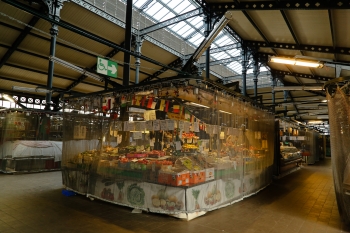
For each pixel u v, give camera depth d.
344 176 3.94
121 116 4.97
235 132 5.31
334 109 4.15
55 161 8.84
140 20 12.77
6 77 12.76
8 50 11.09
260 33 8.74
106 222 3.77
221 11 8.12
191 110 4.70
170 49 14.62
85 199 5.04
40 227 3.53
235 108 5.38
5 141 8.49
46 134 9.48
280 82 15.95
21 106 13.07
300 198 5.68
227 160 4.93
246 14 7.57
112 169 4.71
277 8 6.36
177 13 13.05
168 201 3.99
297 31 7.77
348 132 3.87
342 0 5.39
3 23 9.84
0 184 6.40
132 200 4.37
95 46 12.66
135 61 12.84
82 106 5.64
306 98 17.62
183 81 4.34
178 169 4.11
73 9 10.54
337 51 7.98
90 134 5.33
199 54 5.44
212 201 4.41
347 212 3.85
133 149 4.90
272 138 7.79
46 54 12.09
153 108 4.69
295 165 11.59
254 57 11.98
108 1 11.60
